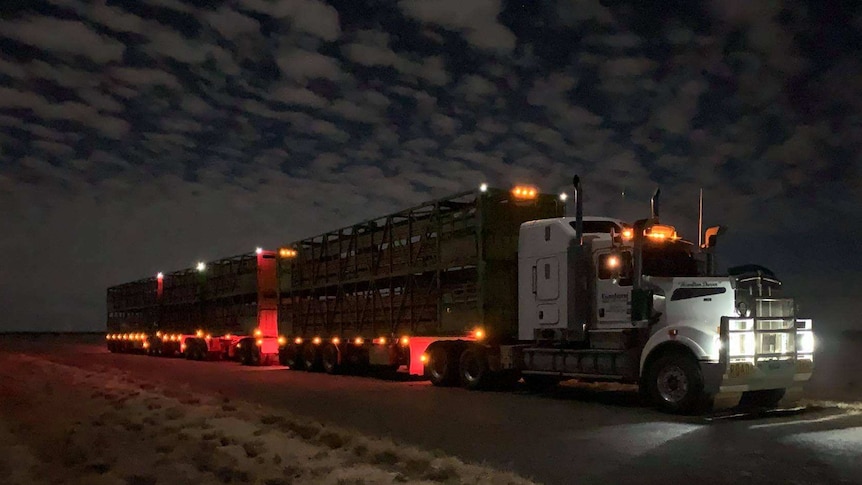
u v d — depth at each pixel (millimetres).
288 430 10969
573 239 15859
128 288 49125
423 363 19812
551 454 9328
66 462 8812
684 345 13039
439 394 17094
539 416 12930
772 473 8117
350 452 9109
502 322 17859
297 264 28062
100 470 8375
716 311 13555
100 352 50281
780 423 11773
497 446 9938
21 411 13992
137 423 11703
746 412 13219
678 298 13805
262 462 8523
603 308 15070
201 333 36875
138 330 46906
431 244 19969
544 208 18625
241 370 27531
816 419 12227
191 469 8273
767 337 13055
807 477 7910
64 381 20609
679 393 12992
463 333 18484
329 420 12688
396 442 10125
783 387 13438
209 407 13859
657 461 8828
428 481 7527
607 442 10148
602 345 14992
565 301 15867
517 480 7660
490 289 17797
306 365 26734
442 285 19625
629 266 14562
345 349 24375
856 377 22672
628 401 15398
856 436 10383
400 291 21562
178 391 17125
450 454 9359
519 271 17328
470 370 18297
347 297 24453
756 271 13398
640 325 14016
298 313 27766
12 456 9359
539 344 16781
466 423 12148
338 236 25203
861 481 7715
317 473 7906
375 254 22906
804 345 13633
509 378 17953
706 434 10703
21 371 25406
